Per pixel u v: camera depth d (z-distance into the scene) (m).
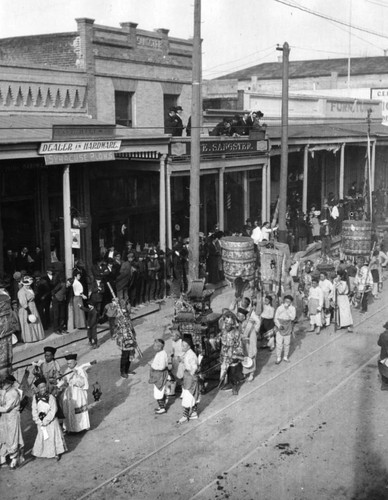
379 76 50.41
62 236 21.50
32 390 11.93
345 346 17.02
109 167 22.25
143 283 20.06
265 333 16.89
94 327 16.42
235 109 30.97
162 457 11.20
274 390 14.06
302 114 34.38
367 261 24.58
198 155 18.94
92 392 13.63
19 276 16.33
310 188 35.03
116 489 10.21
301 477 10.47
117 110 23.22
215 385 14.26
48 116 20.50
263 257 20.36
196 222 19.22
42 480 10.52
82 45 21.55
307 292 19.52
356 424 12.35
